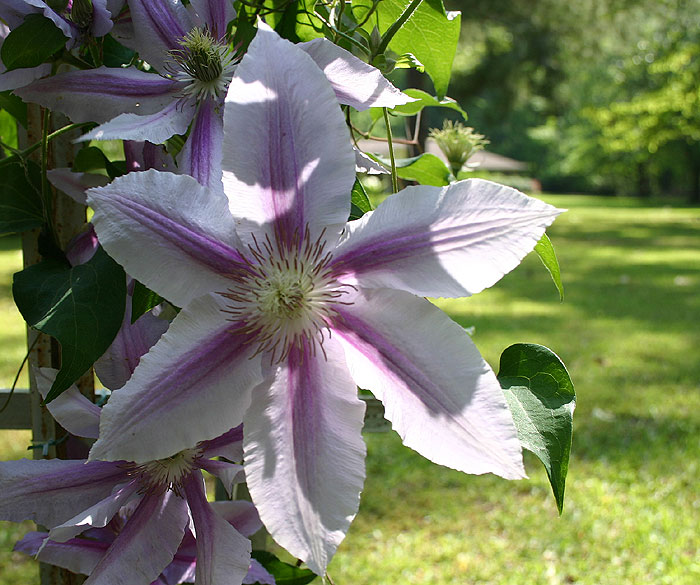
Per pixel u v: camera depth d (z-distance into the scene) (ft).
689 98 23.30
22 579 3.28
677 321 8.66
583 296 10.47
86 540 0.97
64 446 1.17
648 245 17.31
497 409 0.69
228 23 0.93
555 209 0.71
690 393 5.97
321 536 0.69
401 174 1.50
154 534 0.87
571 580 3.58
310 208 0.74
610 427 5.27
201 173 0.82
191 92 0.89
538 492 4.35
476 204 0.72
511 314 9.05
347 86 0.79
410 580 3.53
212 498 3.42
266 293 0.74
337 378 0.73
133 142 0.94
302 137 0.73
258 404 0.73
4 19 0.89
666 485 4.44
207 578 0.82
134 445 0.70
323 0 1.12
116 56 1.06
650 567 3.67
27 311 0.86
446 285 0.72
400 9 1.14
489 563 3.68
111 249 0.71
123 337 0.88
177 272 0.73
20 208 1.01
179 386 0.72
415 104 1.31
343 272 0.75
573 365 6.72
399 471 4.58
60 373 0.83
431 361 0.71
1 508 0.85
